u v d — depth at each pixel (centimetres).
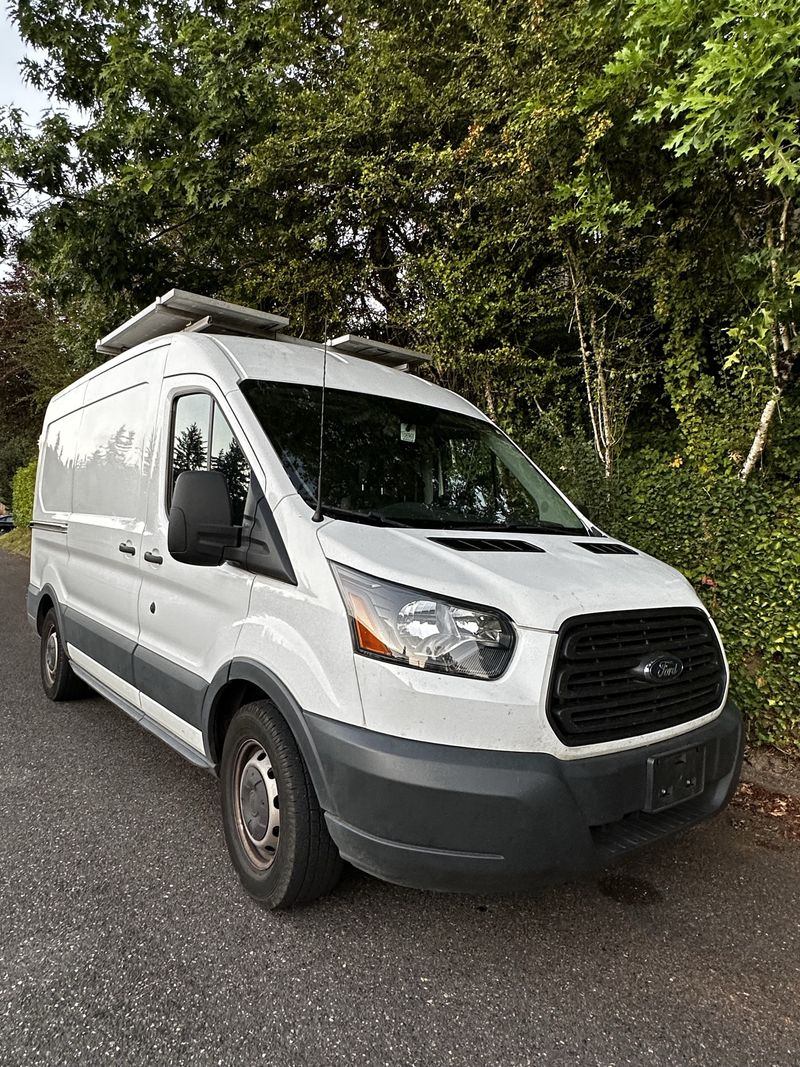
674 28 402
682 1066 210
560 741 235
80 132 804
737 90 362
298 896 272
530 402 728
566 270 675
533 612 239
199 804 383
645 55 431
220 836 347
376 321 850
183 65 869
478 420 414
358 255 818
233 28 877
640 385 669
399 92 711
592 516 554
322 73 866
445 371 719
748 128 383
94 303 943
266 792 285
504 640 236
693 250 592
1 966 248
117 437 441
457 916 284
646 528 520
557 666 237
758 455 539
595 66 553
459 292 671
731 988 246
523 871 227
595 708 244
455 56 688
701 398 602
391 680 233
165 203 836
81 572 494
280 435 309
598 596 256
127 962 251
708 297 591
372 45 743
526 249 676
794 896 307
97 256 815
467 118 694
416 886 233
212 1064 207
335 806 242
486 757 228
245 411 313
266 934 268
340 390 355
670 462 605
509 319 702
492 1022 226
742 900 303
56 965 249
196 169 784
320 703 249
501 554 274
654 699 262
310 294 826
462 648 232
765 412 527
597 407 676
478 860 225
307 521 274
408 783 225
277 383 334
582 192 527
